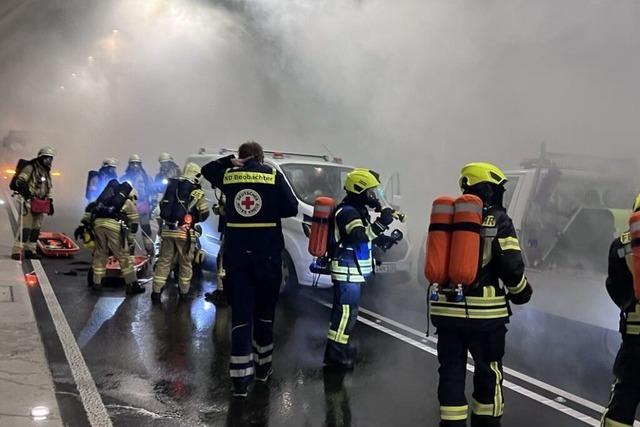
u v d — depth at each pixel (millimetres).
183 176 7434
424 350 5699
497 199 3727
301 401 4422
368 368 5172
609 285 3307
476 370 3781
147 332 5922
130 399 4309
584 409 4340
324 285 7305
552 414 4254
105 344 5496
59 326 5977
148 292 7680
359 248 5133
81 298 7168
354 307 5180
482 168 3721
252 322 4832
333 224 5094
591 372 5082
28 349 5043
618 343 4844
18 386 4246
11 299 6688
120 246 7543
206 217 7570
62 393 4340
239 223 4551
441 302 3670
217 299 7293
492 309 3594
